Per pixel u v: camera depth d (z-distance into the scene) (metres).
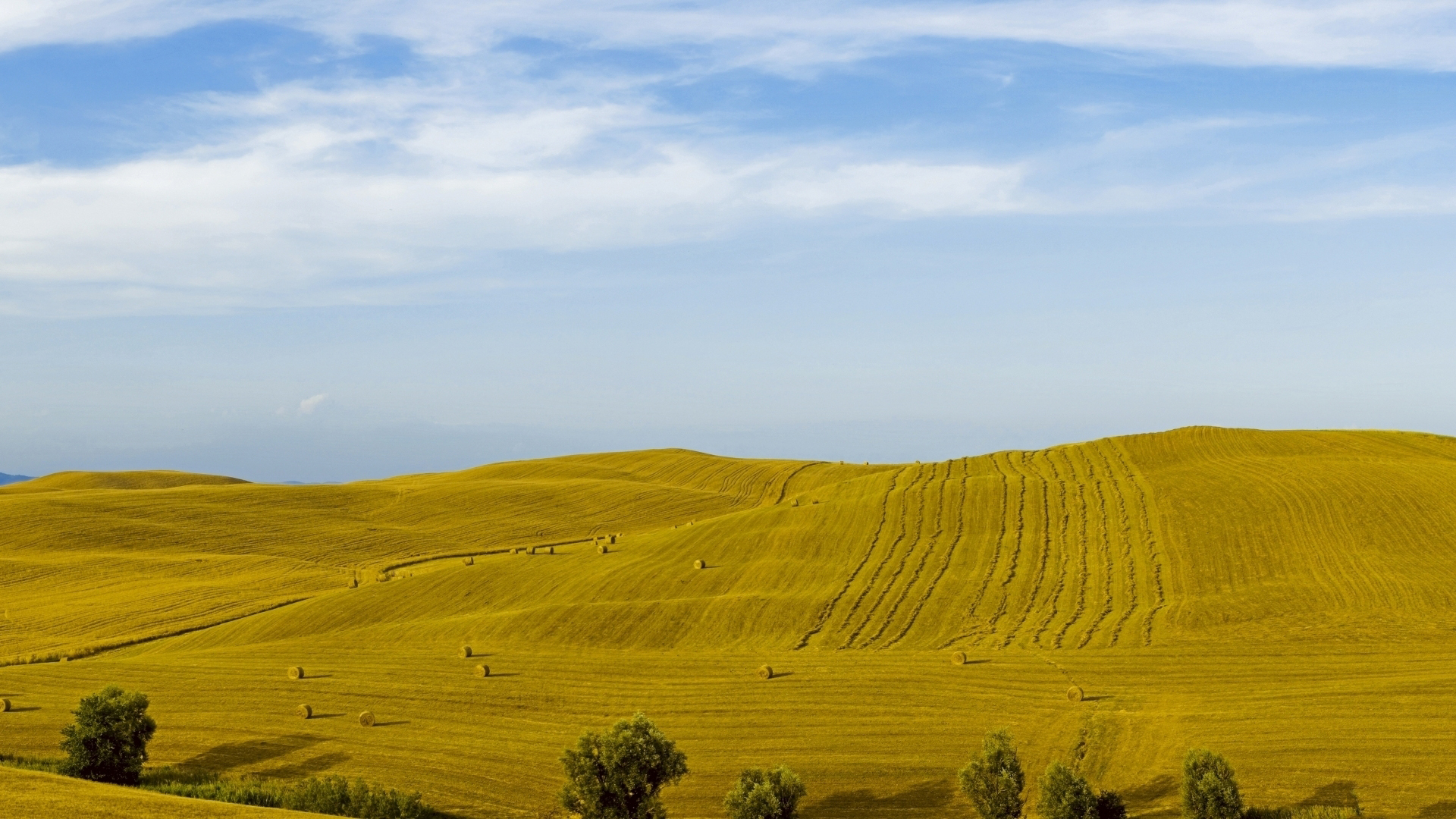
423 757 39.41
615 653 54.81
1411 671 43.72
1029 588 59.94
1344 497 66.88
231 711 45.56
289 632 64.69
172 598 75.62
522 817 33.94
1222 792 30.83
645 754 32.88
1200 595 56.62
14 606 73.81
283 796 34.19
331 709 45.69
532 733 42.22
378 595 70.75
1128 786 35.12
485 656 54.75
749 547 72.25
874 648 53.28
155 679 51.53
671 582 66.75
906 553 67.19
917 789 35.47
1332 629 49.97
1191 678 45.31
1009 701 43.66
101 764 35.72
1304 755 35.56
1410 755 34.81
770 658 52.09
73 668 54.59
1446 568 55.75
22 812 25.75
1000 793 32.47
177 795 33.41
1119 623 54.00
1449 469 71.50
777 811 32.12
